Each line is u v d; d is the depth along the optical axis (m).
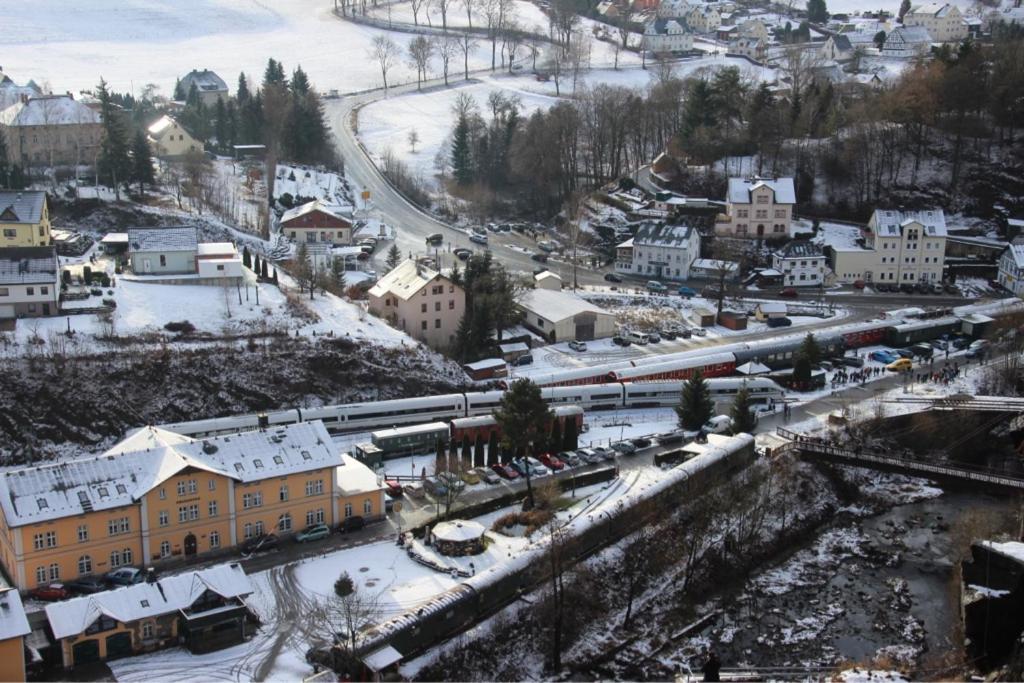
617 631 108.38
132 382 144.38
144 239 174.00
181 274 174.50
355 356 159.75
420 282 174.75
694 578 117.88
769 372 174.50
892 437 155.38
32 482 105.06
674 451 140.62
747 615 113.50
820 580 121.38
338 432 145.88
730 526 125.50
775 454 142.62
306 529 117.38
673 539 122.69
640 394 162.12
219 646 95.69
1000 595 108.88
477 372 164.38
